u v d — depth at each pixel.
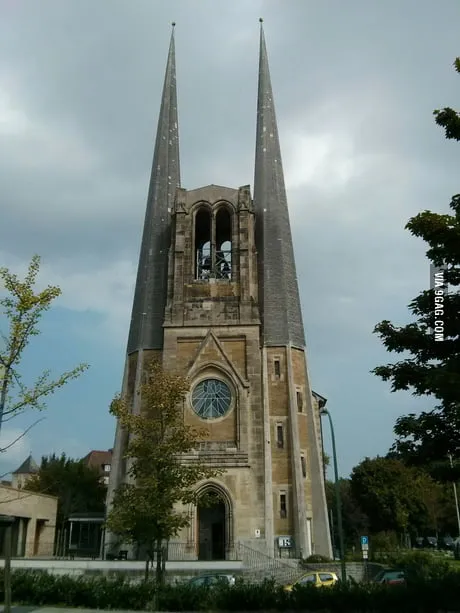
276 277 70.56
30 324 29.20
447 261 23.50
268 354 66.81
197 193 71.38
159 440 39.25
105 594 29.03
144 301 70.75
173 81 85.81
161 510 35.56
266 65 84.94
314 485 63.06
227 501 58.28
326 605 25.72
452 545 103.69
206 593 28.48
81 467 95.56
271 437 63.12
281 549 58.03
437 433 22.92
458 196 23.97
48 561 51.50
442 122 24.58
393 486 102.00
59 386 29.00
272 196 75.38
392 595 24.62
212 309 65.94
